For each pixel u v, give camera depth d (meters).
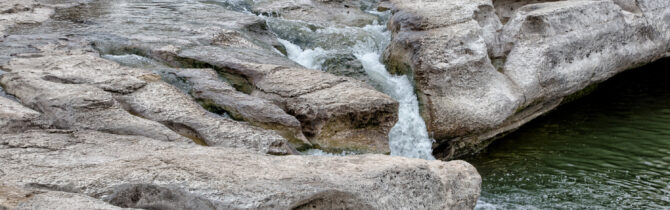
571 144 9.31
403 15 10.35
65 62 7.69
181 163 4.73
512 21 10.59
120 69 7.61
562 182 7.86
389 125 7.77
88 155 5.00
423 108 9.02
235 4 11.78
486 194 7.50
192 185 4.36
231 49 9.08
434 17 9.96
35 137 5.41
